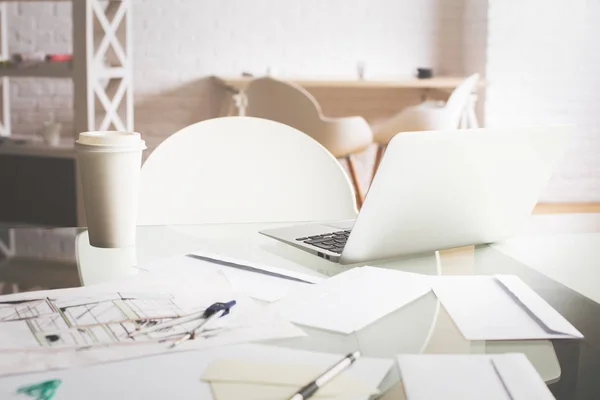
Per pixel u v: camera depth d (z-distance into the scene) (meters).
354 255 0.90
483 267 0.91
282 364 0.57
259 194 1.41
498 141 0.94
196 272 0.84
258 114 3.42
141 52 4.59
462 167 0.92
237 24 4.64
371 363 0.58
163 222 1.36
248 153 1.42
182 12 4.58
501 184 0.98
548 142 1.00
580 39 4.45
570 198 4.57
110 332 0.63
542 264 0.93
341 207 1.42
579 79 4.48
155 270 0.85
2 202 3.60
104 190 0.93
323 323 0.67
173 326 0.65
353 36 4.73
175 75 4.63
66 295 0.73
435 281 0.82
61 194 3.53
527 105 4.50
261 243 1.01
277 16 4.66
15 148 3.51
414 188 0.89
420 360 0.58
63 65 3.13
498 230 1.04
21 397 0.51
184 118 4.68
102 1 4.32
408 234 0.93
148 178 1.36
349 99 4.81
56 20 4.50
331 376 0.55
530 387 0.54
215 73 4.66
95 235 0.95
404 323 0.68
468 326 0.67
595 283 0.84
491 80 4.46
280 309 0.71
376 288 0.78
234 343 0.61
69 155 3.44
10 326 0.65
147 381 0.54
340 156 3.54
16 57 3.27
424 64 4.82
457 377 0.55
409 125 3.70
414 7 4.75
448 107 3.67
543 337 0.65
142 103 4.64
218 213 1.40
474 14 4.62
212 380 0.54
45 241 1.00
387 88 4.80
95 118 3.20
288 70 4.72
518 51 4.45
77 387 0.53
